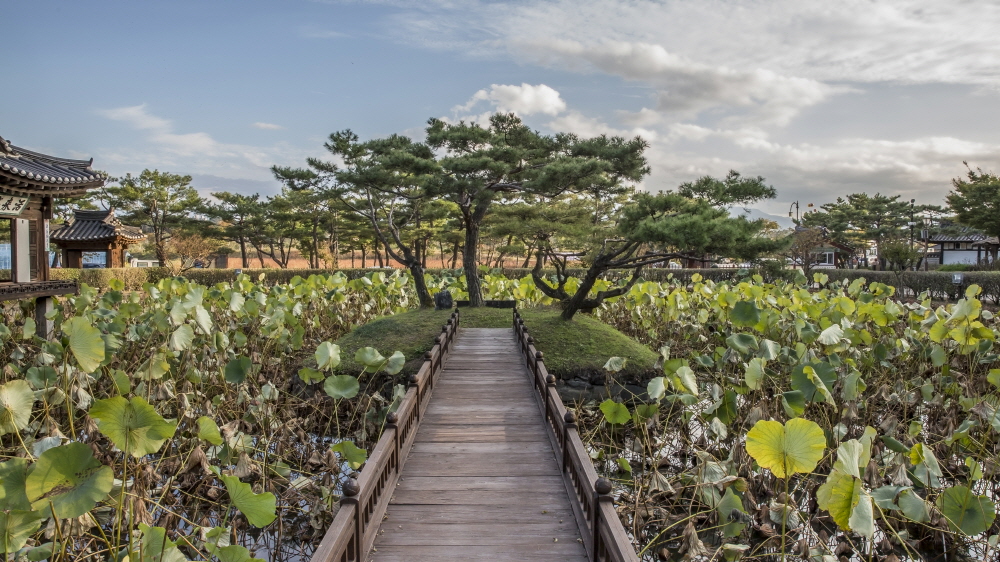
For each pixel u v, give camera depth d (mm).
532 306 16578
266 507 3549
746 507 5477
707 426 6512
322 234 35094
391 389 9555
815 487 5973
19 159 10609
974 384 8234
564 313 12086
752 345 7105
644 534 5316
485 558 3955
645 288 13188
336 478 5809
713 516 5031
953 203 27656
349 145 14359
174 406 7527
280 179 14797
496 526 4383
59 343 7773
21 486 3307
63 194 11094
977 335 7570
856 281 13320
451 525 4398
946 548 5242
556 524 4422
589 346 10695
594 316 15508
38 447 4703
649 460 6812
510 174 13570
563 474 5195
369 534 4082
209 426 4418
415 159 11906
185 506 5695
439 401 7574
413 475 5309
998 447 6539
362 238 35281
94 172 12227
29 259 10734
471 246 15188
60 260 25672
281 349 10133
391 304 16359
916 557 5129
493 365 9500
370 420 7383
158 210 32531
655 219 9531
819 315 9719
